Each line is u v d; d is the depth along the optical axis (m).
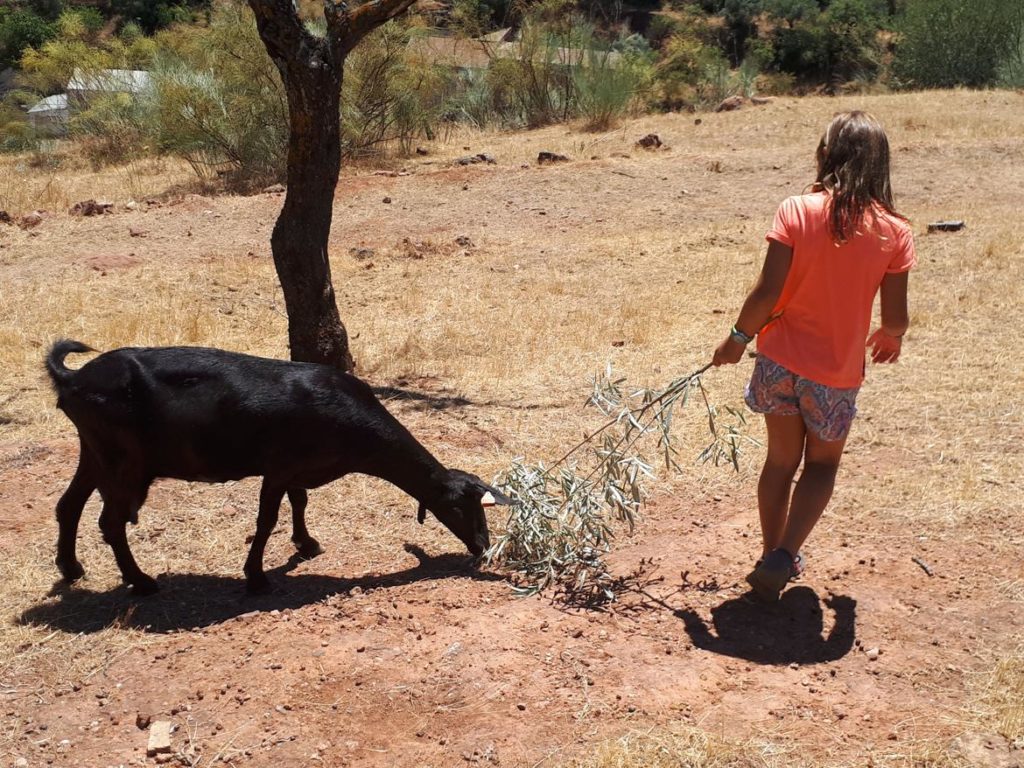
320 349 8.05
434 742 3.99
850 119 4.34
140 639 4.83
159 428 5.01
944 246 12.09
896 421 7.09
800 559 5.12
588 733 3.98
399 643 4.63
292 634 4.75
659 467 6.56
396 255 12.82
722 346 4.63
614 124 22.23
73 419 5.10
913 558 5.26
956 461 6.42
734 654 4.50
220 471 5.15
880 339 4.68
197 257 12.69
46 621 5.05
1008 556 5.25
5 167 20.84
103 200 16.42
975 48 29.98
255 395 5.02
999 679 4.24
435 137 21.66
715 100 27.28
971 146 17.86
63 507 5.34
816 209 4.34
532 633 4.67
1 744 4.09
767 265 4.39
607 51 25.17
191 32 22.08
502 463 6.73
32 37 41.81
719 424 7.13
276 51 7.39
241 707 4.24
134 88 22.61
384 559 5.66
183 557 5.73
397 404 7.87
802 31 50.19
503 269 12.09
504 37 27.45
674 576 5.20
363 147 19.53
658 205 15.28
